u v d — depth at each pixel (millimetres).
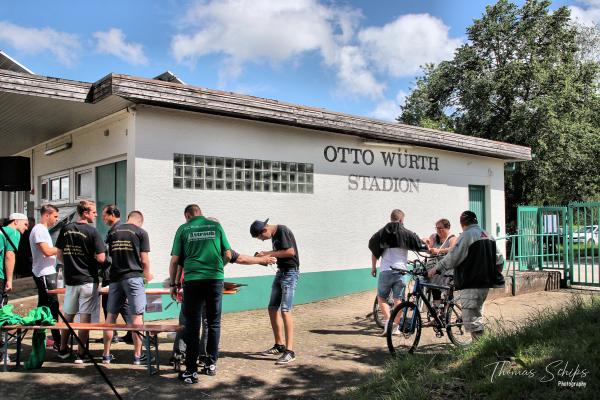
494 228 14539
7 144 12086
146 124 7957
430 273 6102
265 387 5055
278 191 9578
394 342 6012
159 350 6430
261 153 9336
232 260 5570
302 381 5242
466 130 26203
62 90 7434
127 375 5297
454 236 7875
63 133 10484
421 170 12477
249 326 7883
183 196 8289
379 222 11391
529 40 25281
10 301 8086
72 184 10477
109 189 9133
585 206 11680
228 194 8844
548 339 4918
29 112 8359
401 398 4250
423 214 12453
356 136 10945
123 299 5672
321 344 6742
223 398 4742
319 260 10219
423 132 11953
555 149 22422
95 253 5809
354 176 10961
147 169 7930
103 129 9070
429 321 6211
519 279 10734
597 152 23406
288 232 6145
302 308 9500
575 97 23828
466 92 26062
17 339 5449
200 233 5344
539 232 12523
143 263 5699
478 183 14141
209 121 8664
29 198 13320
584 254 11805
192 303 5191
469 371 4602
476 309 5770
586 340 4609
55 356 5934
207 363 5410
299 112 9453
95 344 6637
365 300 10234
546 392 3764
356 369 5629
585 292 10984
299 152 9961
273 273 9445
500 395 3910
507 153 14375
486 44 26766
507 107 24969
